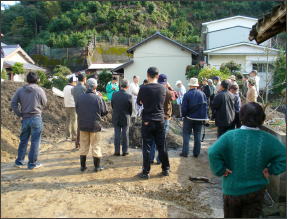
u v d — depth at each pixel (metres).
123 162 6.07
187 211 3.72
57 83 16.75
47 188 4.34
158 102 5.06
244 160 2.86
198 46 22.58
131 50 21.06
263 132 2.95
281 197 4.33
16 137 6.54
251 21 20.66
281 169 2.82
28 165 5.30
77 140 6.82
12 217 3.16
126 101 6.36
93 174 5.25
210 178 5.42
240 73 16.06
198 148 6.59
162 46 20.84
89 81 5.32
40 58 23.86
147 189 4.70
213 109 6.29
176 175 5.42
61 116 9.20
